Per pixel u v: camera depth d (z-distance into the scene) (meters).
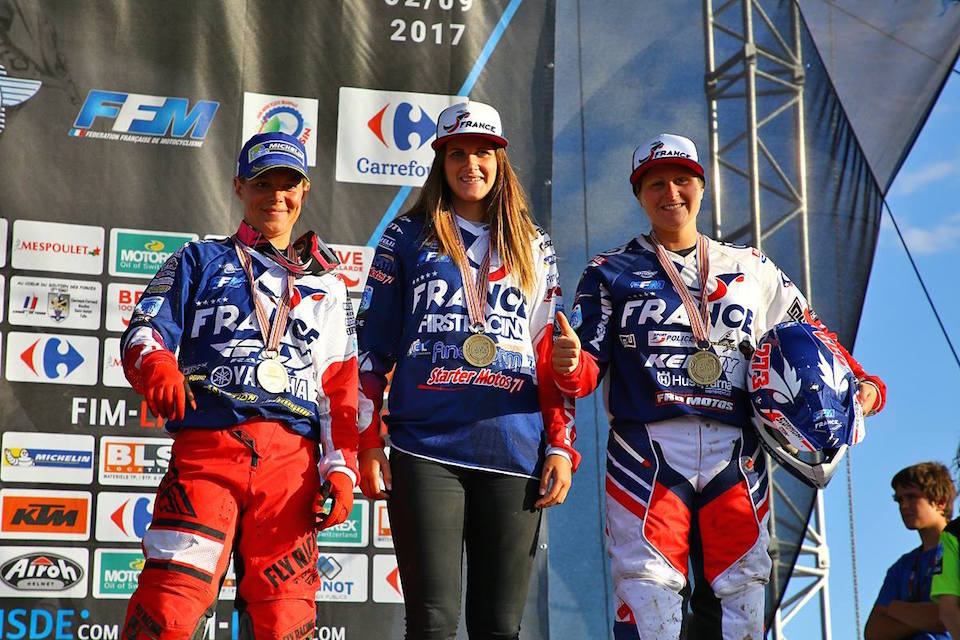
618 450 3.59
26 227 4.55
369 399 3.44
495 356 3.39
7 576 4.34
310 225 4.80
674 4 5.12
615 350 3.67
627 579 3.46
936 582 4.29
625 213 4.97
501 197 3.60
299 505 3.17
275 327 3.27
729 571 3.47
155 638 2.96
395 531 3.32
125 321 4.60
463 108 3.59
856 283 5.00
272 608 3.10
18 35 4.67
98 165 4.66
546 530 4.75
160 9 4.80
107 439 4.50
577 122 5.02
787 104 5.07
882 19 5.14
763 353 3.51
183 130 4.75
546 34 5.07
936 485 4.84
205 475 3.09
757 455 3.61
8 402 4.44
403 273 3.55
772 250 4.98
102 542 4.44
